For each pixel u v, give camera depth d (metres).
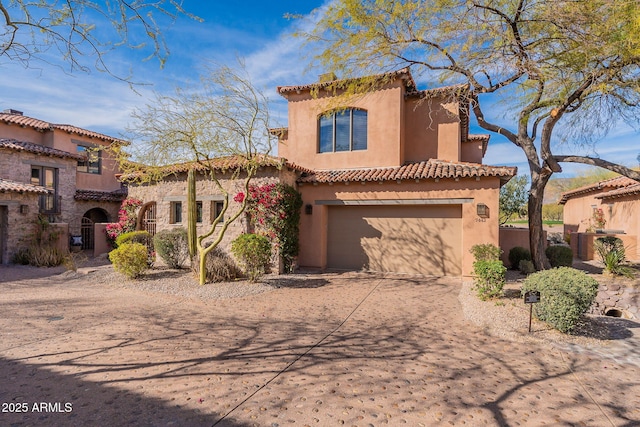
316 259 14.18
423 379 4.80
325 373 4.95
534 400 4.29
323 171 15.42
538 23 9.63
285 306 8.78
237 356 5.53
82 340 6.20
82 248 22.61
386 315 8.00
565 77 10.69
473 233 12.09
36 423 3.64
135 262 11.84
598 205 21.33
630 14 8.38
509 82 11.66
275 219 12.91
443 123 15.38
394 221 13.80
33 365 5.09
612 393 4.50
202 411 3.92
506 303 8.52
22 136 20.77
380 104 14.77
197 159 10.94
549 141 12.57
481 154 20.66
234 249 11.40
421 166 13.96
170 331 6.76
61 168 21.14
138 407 3.98
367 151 14.93
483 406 4.12
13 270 14.55
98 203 23.27
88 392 4.31
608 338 6.61
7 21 4.45
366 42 10.81
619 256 12.53
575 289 6.52
